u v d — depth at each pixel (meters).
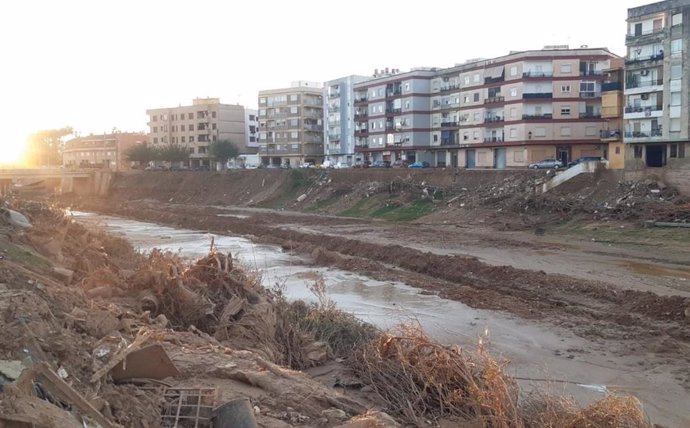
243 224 54.31
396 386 12.31
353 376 13.42
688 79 49.16
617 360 17.36
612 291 24.47
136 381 9.19
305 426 9.27
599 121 68.69
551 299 24.77
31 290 10.95
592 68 68.75
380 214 57.62
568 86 69.00
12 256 14.66
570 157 69.81
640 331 19.95
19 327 7.97
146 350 9.40
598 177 47.50
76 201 86.19
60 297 11.55
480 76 76.38
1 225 17.81
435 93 85.00
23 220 19.88
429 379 11.77
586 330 20.30
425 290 27.28
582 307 23.25
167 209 73.31
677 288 25.56
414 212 55.31
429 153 86.88
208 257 18.30
